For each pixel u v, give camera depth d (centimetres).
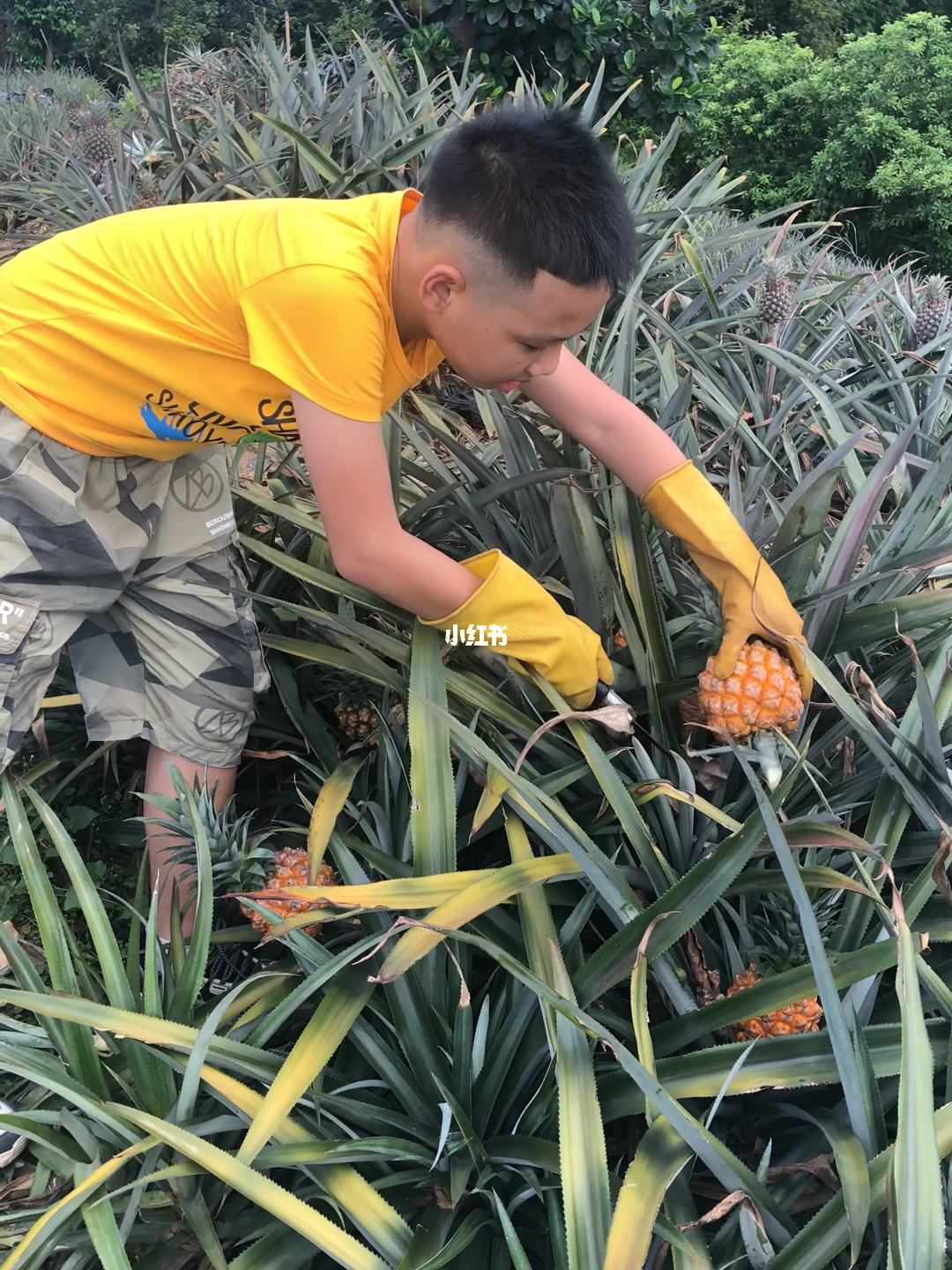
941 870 153
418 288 153
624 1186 124
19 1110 171
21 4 2041
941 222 1297
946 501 236
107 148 560
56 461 180
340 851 176
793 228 419
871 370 336
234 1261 134
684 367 316
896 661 208
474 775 188
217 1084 144
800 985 139
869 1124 130
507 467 244
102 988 180
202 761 213
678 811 182
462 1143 140
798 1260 120
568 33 734
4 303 177
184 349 167
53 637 189
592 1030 124
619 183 145
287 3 2025
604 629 210
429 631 182
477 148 141
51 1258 154
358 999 153
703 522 181
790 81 1405
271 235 157
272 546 266
